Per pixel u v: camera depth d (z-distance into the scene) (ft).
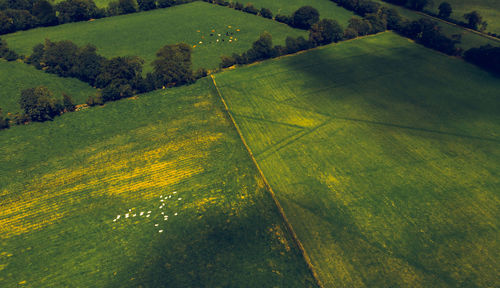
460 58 332.60
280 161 212.02
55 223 173.78
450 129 236.84
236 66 333.21
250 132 239.91
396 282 142.61
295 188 191.11
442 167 203.31
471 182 191.83
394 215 173.06
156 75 292.61
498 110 255.09
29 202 186.80
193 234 165.48
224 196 186.19
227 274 147.02
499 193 183.73
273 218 172.76
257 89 293.84
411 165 205.87
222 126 246.27
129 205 182.91
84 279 146.72
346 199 183.21
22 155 221.87
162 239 163.53
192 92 289.33
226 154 218.38
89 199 187.62
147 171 206.08
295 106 269.64
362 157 213.66
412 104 266.77
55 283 145.48
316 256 153.99
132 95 285.64
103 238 164.96
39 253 158.51
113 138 236.43
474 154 213.25
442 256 152.46
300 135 236.02
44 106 246.47
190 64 304.91
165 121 253.24
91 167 210.79
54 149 227.20
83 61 292.20
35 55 318.86
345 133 236.63
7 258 156.56
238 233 165.27
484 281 142.20
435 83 294.25
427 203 179.11
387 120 248.73
